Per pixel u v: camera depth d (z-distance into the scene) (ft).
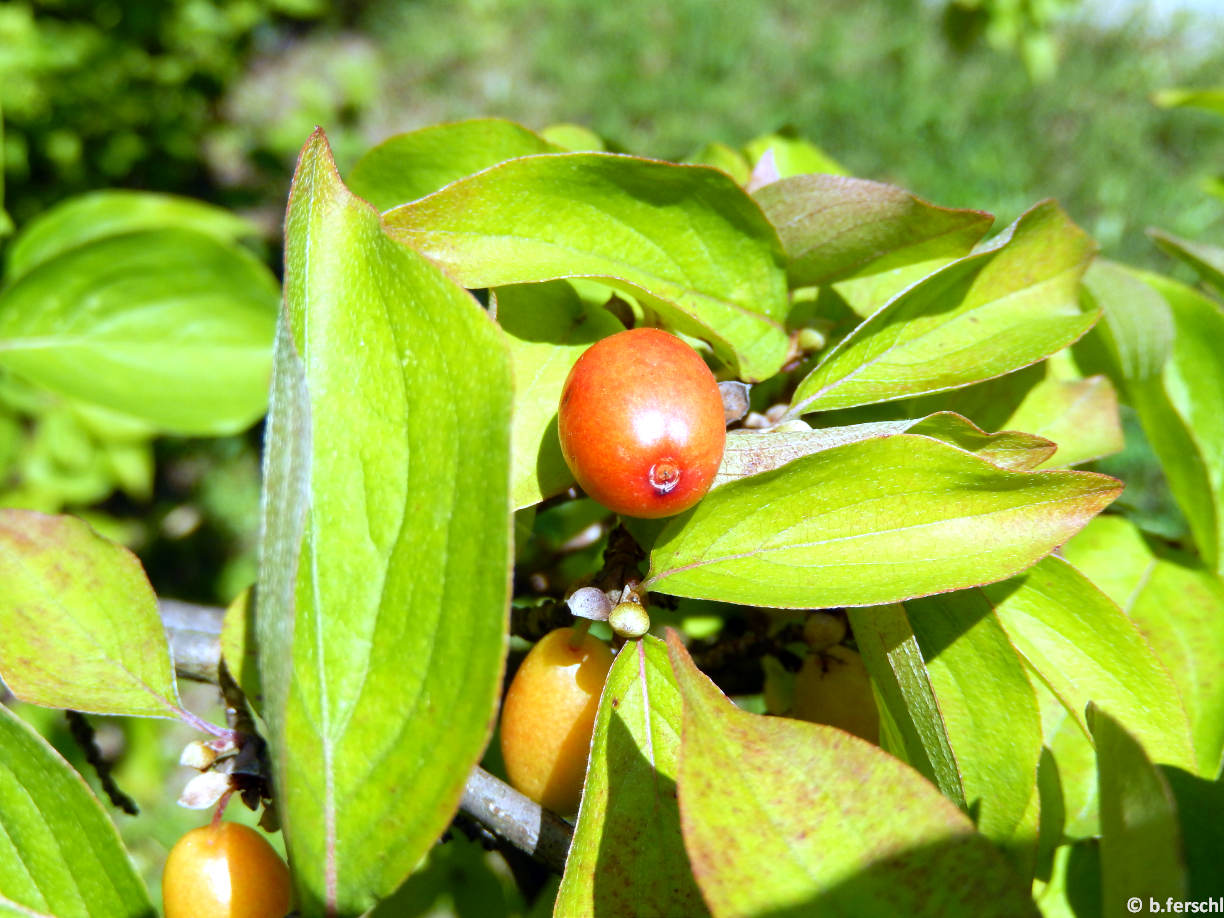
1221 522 0.49
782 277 0.37
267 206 1.74
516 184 0.33
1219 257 0.51
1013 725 0.33
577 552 0.51
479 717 0.24
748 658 0.43
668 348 0.30
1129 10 2.32
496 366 0.26
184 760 0.37
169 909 0.34
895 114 2.08
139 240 0.66
